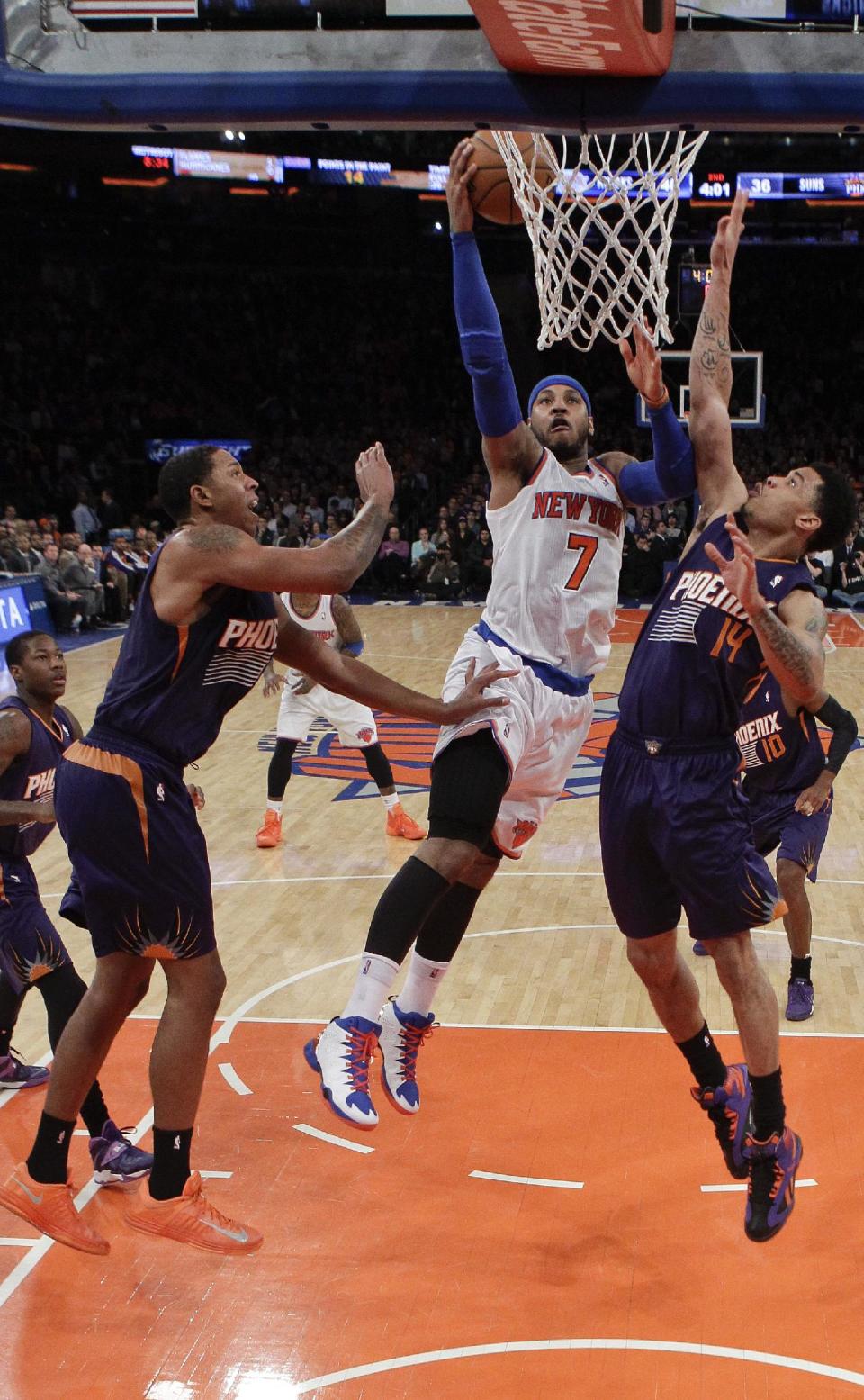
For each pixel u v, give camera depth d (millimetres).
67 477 23984
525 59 3908
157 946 3506
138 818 3436
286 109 4121
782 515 3664
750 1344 3512
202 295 27875
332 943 6664
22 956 4559
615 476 3779
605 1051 5348
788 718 5605
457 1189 4312
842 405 27719
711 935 3535
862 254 28156
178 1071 3541
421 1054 5316
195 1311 3688
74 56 4219
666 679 3498
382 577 22203
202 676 3453
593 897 7422
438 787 3523
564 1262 3904
